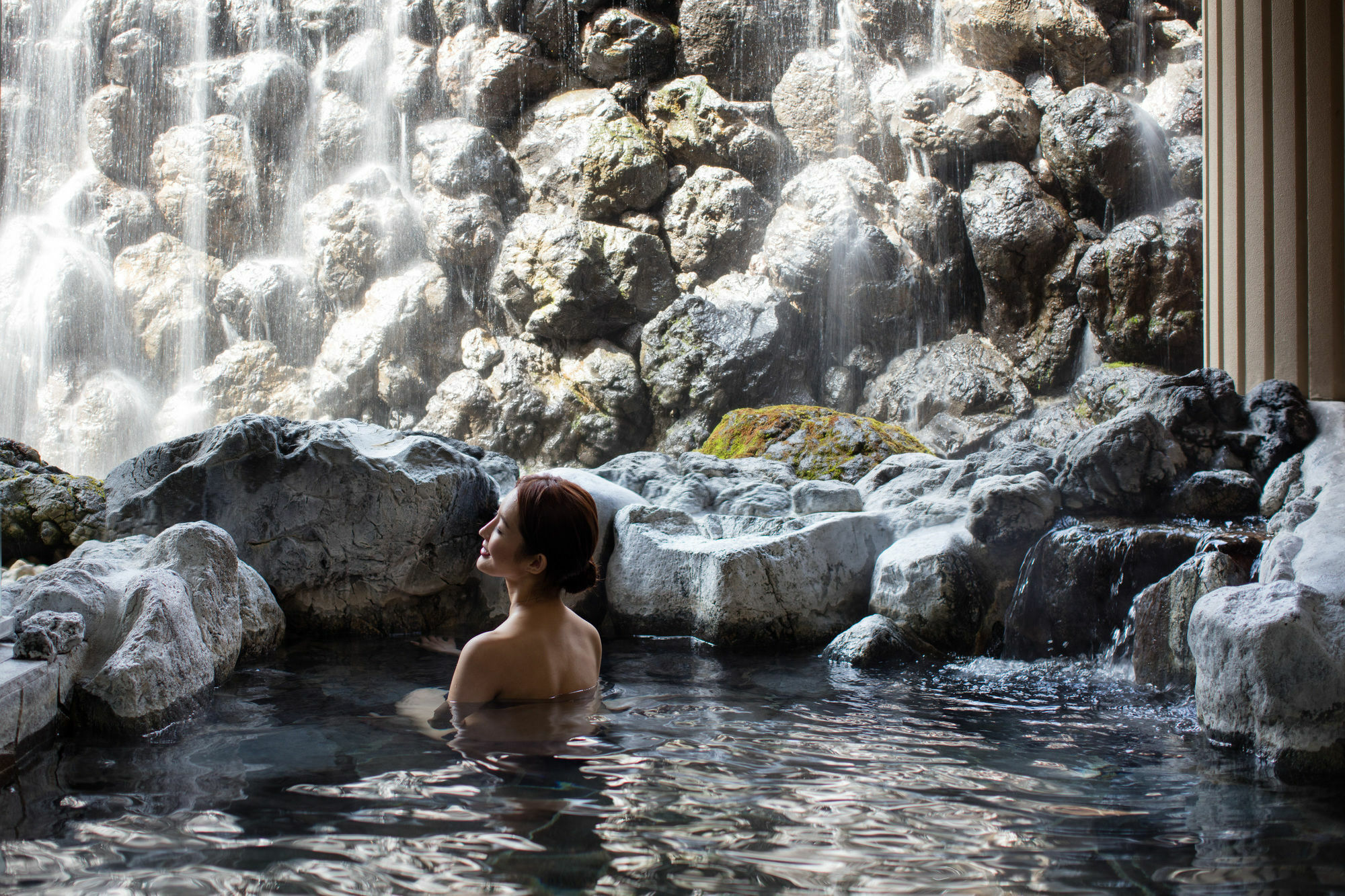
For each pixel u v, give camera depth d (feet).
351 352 49.52
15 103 53.57
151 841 6.24
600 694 10.37
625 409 46.65
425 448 15.01
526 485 9.61
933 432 44.37
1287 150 18.88
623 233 47.34
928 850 6.24
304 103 53.83
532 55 51.47
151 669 9.27
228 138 53.26
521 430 47.32
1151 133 43.93
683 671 12.14
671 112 50.19
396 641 14.11
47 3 54.24
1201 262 41.57
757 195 49.08
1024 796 7.43
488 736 8.61
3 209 53.72
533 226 47.91
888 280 46.73
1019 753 8.70
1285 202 18.94
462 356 49.37
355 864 5.86
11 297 50.03
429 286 49.88
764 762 8.13
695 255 48.26
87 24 53.47
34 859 5.94
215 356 52.44
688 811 6.85
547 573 9.62
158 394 51.60
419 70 52.47
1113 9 47.73
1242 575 11.66
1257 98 19.53
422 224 50.78
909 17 50.39
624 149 48.16
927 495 16.69
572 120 50.19
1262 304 19.44
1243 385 20.07
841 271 46.88
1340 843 6.48
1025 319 45.68
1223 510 15.10
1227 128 20.53
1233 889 5.71
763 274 47.78
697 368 45.09
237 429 14.34
